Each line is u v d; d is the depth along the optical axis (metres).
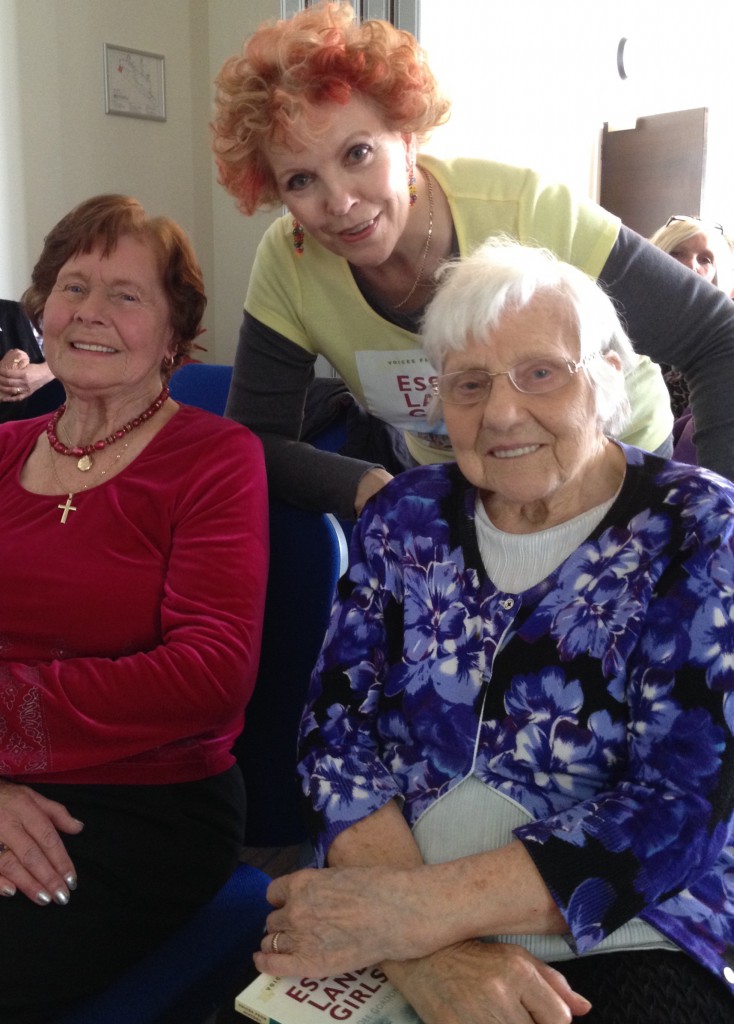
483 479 1.13
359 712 1.22
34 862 1.21
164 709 1.30
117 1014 1.17
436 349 1.14
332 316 1.62
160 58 3.65
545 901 0.97
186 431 1.51
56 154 3.44
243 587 1.37
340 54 1.27
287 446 1.67
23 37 3.28
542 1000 0.92
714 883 1.05
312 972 1.01
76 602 1.41
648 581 1.05
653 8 4.34
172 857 1.31
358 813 1.12
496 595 1.13
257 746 1.57
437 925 0.97
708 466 1.48
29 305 1.56
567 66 3.88
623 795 1.02
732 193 4.19
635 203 4.21
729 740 0.99
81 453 1.51
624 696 1.06
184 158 3.80
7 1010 1.13
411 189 1.47
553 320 1.08
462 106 3.29
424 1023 0.96
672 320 1.48
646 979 0.97
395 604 1.22
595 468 1.15
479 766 1.11
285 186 1.41
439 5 3.03
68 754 1.30
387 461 2.09
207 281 3.92
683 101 4.56
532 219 1.47
